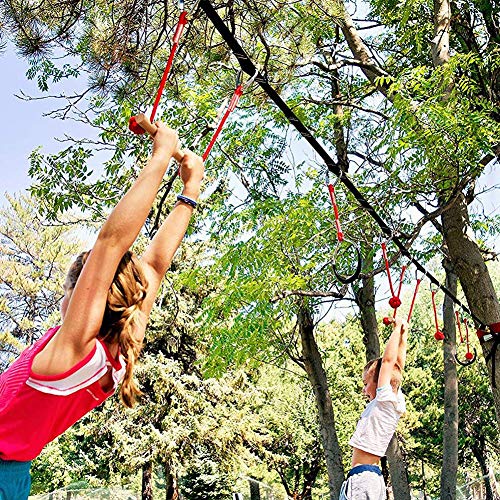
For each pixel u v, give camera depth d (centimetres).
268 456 2441
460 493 1656
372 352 1378
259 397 2372
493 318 888
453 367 1258
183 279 1131
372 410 457
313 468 2706
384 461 1692
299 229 976
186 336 2353
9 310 3114
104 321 150
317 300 1325
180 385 2253
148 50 558
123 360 154
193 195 192
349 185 539
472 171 841
